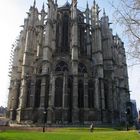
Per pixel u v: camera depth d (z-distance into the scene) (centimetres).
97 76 6159
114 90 6638
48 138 2045
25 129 3694
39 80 6094
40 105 5628
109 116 6078
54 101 5647
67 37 7325
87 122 5488
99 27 7062
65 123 5325
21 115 5800
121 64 8031
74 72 6016
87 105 5700
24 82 6169
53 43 6912
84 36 7406
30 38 7025
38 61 6650
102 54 6944
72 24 6794
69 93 5853
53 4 7188
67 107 5544
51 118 5394
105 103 6288
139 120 4709
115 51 7956
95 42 6975
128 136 2369
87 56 6825
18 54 7512
